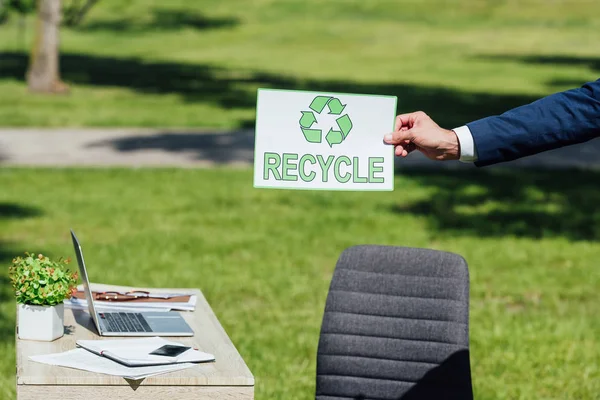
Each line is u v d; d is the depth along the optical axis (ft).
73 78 93.86
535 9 165.27
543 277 31.99
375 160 11.28
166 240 36.24
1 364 22.84
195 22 150.61
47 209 41.22
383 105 11.25
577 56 121.29
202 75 98.99
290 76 99.14
